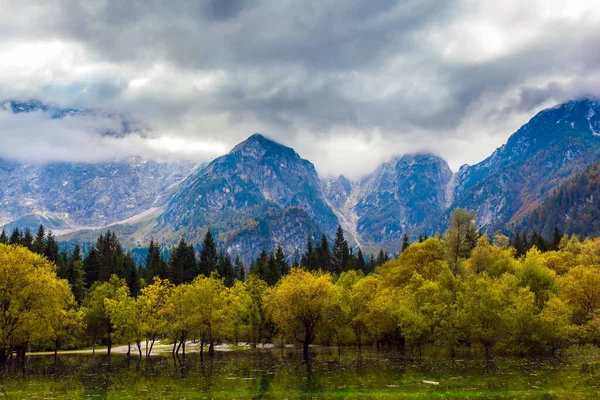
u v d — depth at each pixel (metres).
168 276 166.38
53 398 46.47
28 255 75.19
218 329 94.75
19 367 76.56
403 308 83.25
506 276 89.25
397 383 51.78
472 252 108.88
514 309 78.06
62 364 81.44
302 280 90.75
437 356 80.75
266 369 67.81
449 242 105.38
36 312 75.19
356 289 99.00
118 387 53.00
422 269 102.38
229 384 53.75
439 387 48.72
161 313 91.88
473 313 77.56
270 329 126.19
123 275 155.12
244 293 124.44
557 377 54.00
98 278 155.12
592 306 81.38
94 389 51.81
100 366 77.12
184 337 95.44
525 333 76.94
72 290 134.38
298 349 110.62
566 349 79.25
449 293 84.19
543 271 89.69
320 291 88.94
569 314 77.75
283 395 46.16
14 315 72.25
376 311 89.88
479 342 78.75
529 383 50.22
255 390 49.31
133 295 151.50
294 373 62.28
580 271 85.81
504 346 77.75
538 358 73.75
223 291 98.25
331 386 50.78
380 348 103.44
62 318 87.12
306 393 47.00
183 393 48.28
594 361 68.69
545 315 76.50
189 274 170.75
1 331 70.75
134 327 92.44
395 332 98.00
